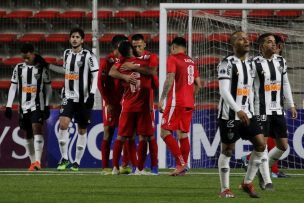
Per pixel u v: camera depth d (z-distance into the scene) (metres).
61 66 64.50
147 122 39.81
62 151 45.97
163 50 49.94
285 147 35.22
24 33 67.19
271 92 35.03
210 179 37.12
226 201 24.48
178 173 39.97
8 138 51.16
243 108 26.08
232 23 54.75
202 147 51.28
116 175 40.28
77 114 45.19
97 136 50.53
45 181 35.19
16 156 51.16
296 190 30.59
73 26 66.75
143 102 39.53
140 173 41.03
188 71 40.75
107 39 64.81
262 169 30.23
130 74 38.78
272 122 35.03
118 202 24.08
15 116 51.19
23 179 36.78
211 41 54.44
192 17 54.38
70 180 35.88
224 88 25.59
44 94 46.88
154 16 66.00
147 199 25.27
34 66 46.53
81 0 68.56
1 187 31.27
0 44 66.75
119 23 65.94
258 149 26.34
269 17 61.41
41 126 46.84
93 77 44.47
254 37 55.47
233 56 26.22
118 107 41.34
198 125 51.56
